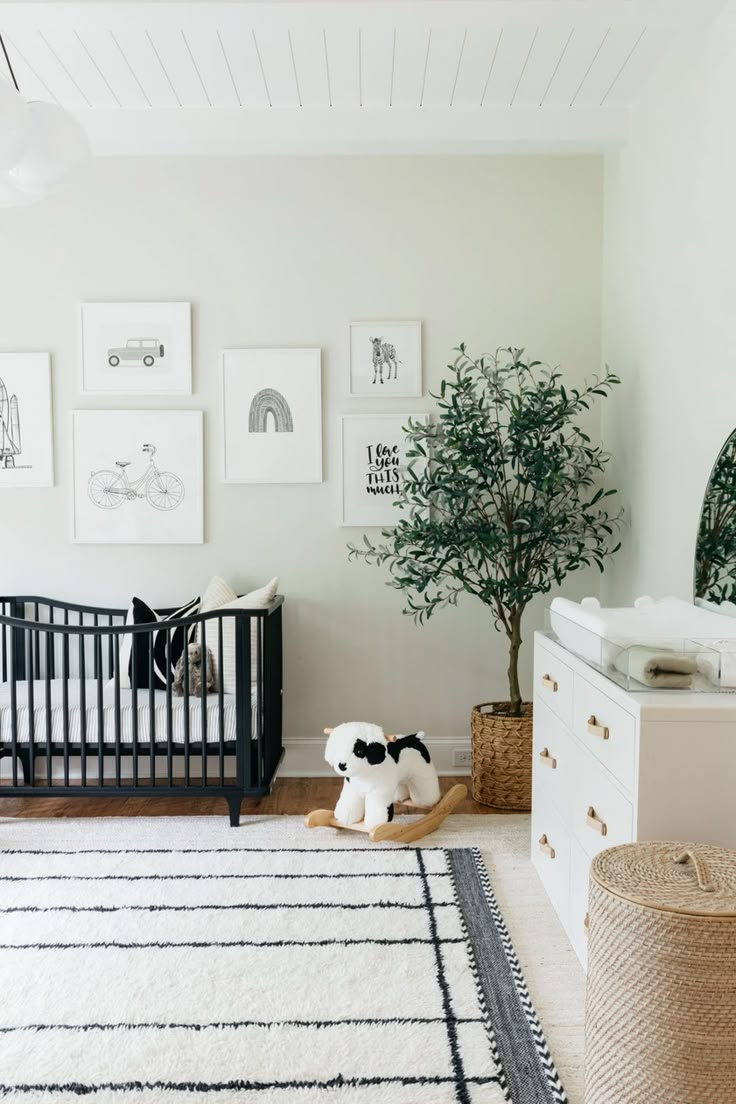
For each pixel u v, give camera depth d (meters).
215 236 3.83
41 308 3.84
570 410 3.43
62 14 2.71
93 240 3.83
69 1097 1.66
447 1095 1.67
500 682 3.90
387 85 3.26
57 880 2.69
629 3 2.68
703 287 2.73
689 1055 1.48
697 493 2.78
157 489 3.85
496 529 3.42
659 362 3.14
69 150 2.09
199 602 3.61
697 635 2.28
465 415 3.42
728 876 1.59
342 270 3.83
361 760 3.06
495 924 2.39
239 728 3.19
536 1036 1.87
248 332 3.84
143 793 3.17
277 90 3.29
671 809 1.78
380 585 3.88
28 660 3.17
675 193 2.97
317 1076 1.73
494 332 3.84
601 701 2.05
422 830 3.10
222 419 3.84
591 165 3.82
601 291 3.84
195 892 2.60
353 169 3.82
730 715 1.76
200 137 3.44
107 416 3.83
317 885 2.65
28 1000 2.00
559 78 3.22
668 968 1.48
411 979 2.10
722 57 2.57
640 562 3.38
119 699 3.18
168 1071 1.74
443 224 3.82
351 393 3.83
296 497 3.86
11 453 3.85
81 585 3.88
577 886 2.25
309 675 3.90
